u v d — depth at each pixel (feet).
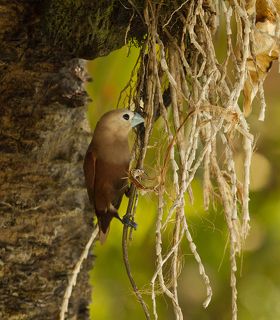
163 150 23.73
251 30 22.11
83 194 23.88
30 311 23.07
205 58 21.54
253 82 22.70
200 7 21.52
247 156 22.00
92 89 31.91
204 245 36.60
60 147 23.27
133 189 22.36
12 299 22.98
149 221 31.58
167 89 22.81
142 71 22.43
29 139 22.85
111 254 36.22
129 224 22.34
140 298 21.91
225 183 22.74
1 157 22.85
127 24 22.49
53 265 23.39
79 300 24.16
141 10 22.13
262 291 39.99
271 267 40.11
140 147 22.90
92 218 24.26
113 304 36.73
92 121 31.96
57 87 22.98
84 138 23.72
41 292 23.18
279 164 41.34
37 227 23.11
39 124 22.85
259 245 40.14
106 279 36.47
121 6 22.22
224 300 39.88
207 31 21.75
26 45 22.77
